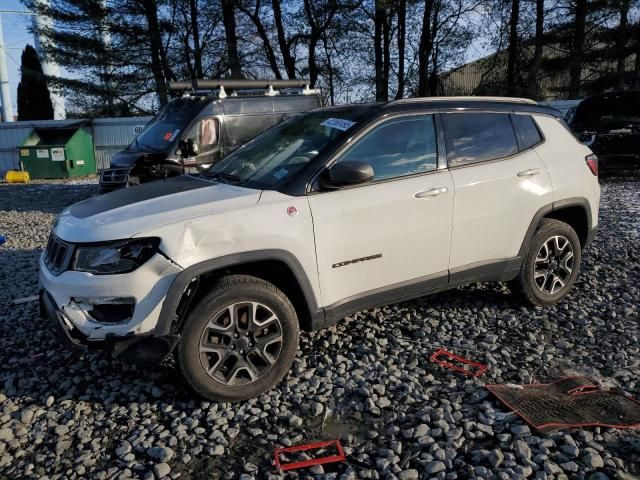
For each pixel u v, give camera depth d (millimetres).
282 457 2971
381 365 3947
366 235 3852
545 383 3674
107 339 3240
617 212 9195
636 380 3646
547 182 4711
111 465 2955
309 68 26984
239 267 3562
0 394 3725
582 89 29125
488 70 29312
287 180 3740
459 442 3020
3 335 4711
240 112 9852
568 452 2869
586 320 4660
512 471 2764
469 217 4293
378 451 2979
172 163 9219
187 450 3057
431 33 27047
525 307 4965
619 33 26891
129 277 3209
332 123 4180
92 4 22906
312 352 4219
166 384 3787
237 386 3492
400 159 4082
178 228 3299
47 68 26984
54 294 3424
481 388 3590
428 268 4195
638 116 12648
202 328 3355
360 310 3994
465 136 4406
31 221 10719
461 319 4773
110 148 21578
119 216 3451
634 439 2959
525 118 4801
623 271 5938
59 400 3619
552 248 4906
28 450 3117
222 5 24906
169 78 26469
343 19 25375
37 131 20406
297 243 3580
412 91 28719
